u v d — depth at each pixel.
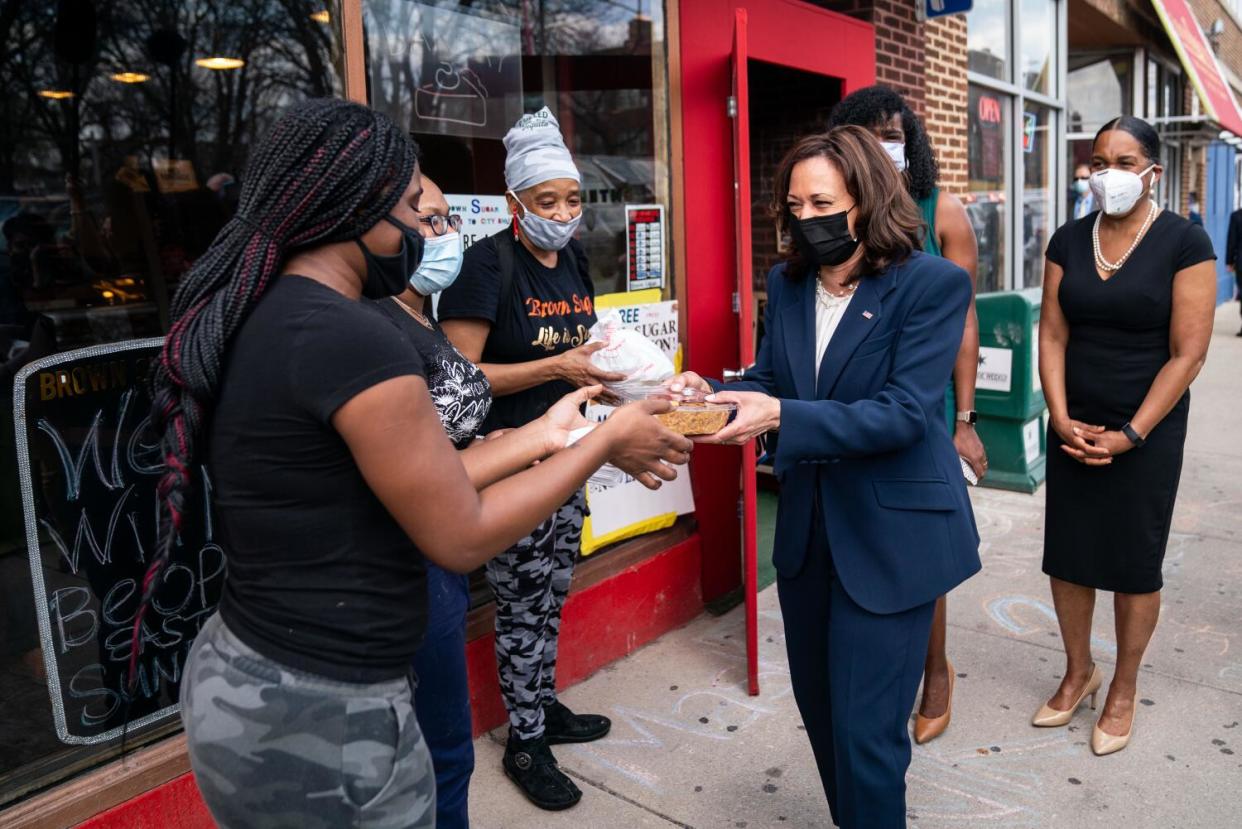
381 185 1.32
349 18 2.82
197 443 1.33
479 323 2.62
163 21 2.54
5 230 2.26
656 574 3.84
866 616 2.07
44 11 2.34
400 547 1.35
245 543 1.30
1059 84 9.26
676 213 3.86
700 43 3.88
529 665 2.81
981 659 3.69
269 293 1.29
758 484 6.06
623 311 3.68
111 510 2.37
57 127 2.36
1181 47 11.59
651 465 1.63
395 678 1.36
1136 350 2.89
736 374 2.51
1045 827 2.65
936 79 6.24
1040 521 5.31
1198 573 4.50
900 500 2.04
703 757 3.04
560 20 3.58
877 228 2.01
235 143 2.71
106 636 2.37
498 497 1.38
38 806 2.17
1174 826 2.64
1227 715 3.22
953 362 2.01
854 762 2.07
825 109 5.52
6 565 2.21
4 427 2.22
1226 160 21.36
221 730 1.28
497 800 2.84
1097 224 2.98
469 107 3.32
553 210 2.65
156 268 2.54
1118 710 3.04
